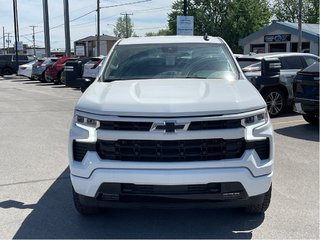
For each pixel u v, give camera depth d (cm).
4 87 2550
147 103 410
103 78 537
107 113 408
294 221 471
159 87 465
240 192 410
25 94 2022
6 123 1133
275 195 548
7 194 565
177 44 589
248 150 410
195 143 400
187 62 552
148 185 404
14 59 4147
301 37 3634
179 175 396
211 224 467
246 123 411
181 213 496
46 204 530
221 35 6247
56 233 448
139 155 403
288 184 590
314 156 735
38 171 671
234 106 410
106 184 407
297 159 716
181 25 2631
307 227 456
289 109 1256
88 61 1991
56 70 2750
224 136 402
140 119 399
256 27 6184
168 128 396
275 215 487
